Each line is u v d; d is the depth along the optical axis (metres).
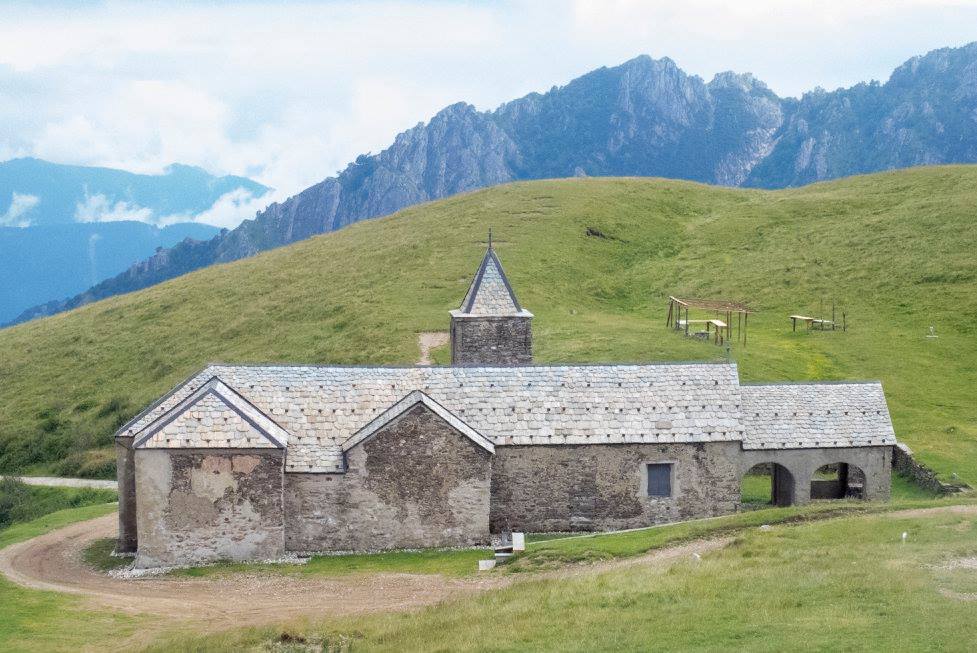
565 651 24.88
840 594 27.17
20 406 89.31
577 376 45.53
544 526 43.22
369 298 98.25
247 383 43.34
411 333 84.94
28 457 77.94
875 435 48.00
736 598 27.67
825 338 80.75
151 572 38.19
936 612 24.89
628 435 43.44
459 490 41.03
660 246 118.12
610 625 26.55
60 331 109.75
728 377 46.16
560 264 107.00
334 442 41.47
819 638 23.86
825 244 107.88
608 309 96.69
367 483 40.66
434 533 41.00
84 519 51.69
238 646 27.97
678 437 43.69
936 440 58.44
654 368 46.28
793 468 47.16
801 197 131.00
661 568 32.00
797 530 35.00
